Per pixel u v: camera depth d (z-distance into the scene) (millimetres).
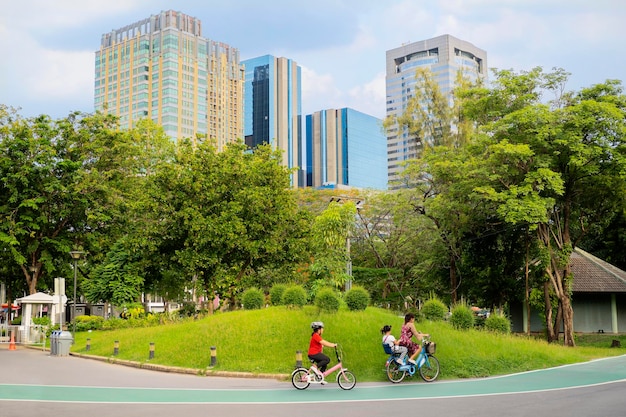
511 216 30359
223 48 190875
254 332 22422
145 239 36625
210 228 35406
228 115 191000
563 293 34906
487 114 35625
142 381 18266
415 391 15930
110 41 181625
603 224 41562
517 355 22562
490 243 39625
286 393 15594
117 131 46562
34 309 42844
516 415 11922
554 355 23953
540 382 17828
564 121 32375
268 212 38375
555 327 35469
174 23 176000
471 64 197000
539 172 30969
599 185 34438
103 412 12414
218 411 12570
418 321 23844
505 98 34906
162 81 167750
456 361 20078
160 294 45469
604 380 18250
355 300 24531
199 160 37781
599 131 31812
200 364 20812
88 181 41844
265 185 39438
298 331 22000
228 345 21797
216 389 16438
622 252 46969
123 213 44062
